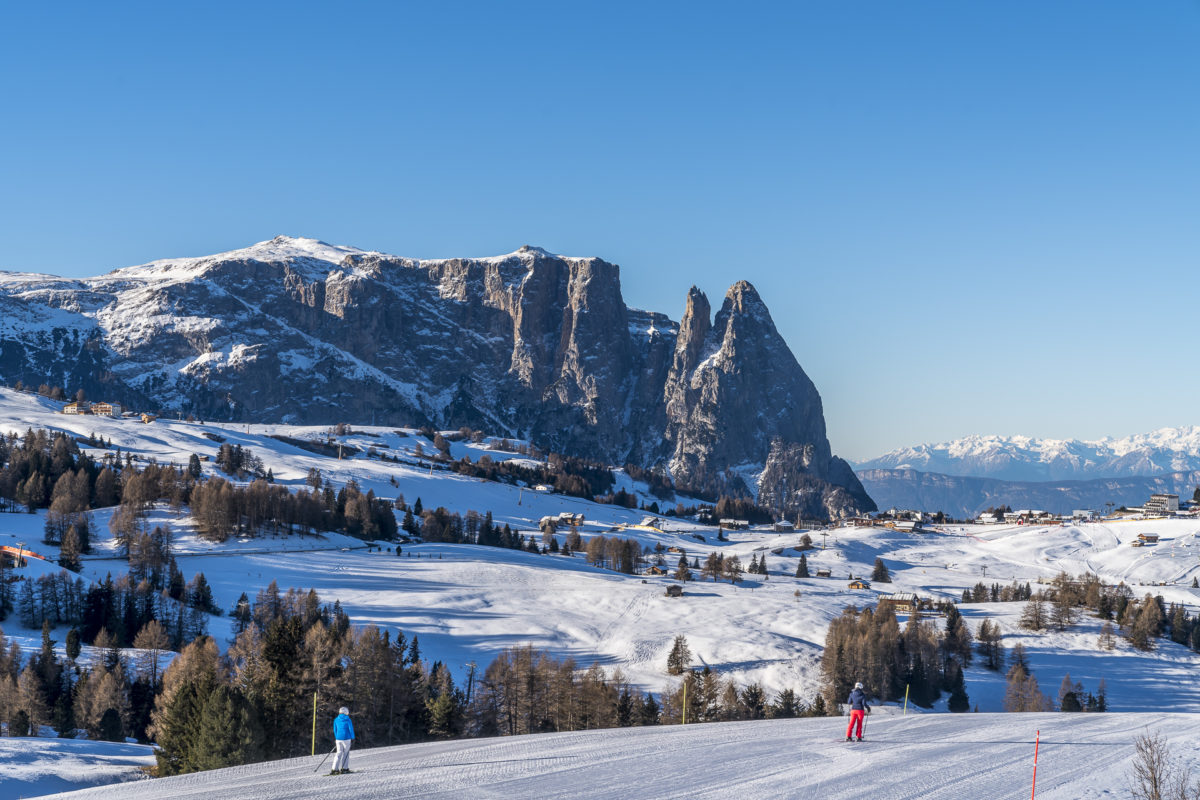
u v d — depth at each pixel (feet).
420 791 123.34
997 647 548.72
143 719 336.49
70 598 501.97
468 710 347.56
